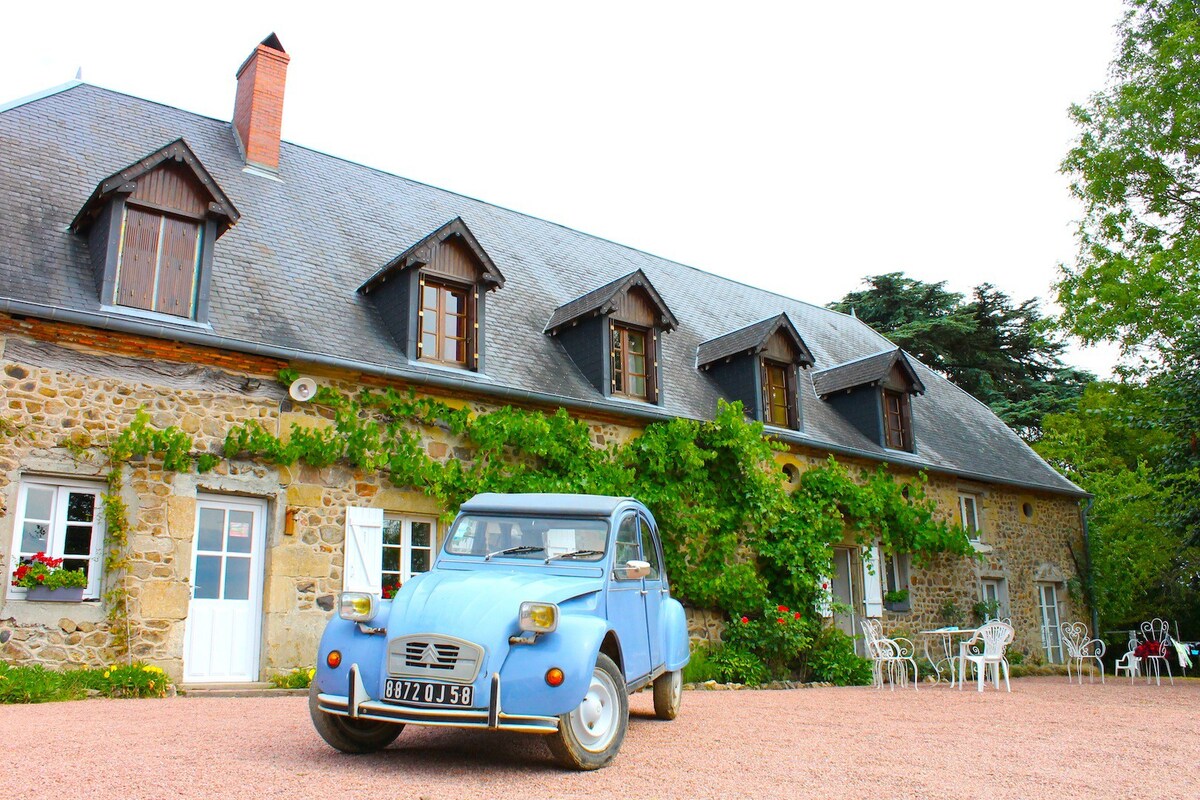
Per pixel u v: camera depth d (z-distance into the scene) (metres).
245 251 11.20
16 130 10.90
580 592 5.41
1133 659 14.82
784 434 14.58
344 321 11.12
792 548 13.67
